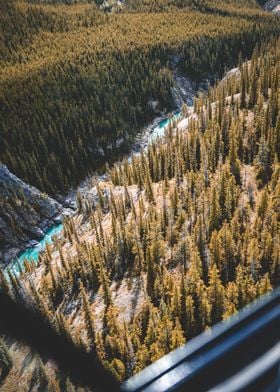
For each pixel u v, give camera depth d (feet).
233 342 13.51
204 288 236.84
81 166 507.30
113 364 194.39
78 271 294.66
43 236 420.36
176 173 383.24
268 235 234.17
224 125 425.28
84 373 168.66
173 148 440.86
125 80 655.76
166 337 200.75
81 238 359.66
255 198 301.43
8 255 396.16
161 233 291.38
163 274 255.50
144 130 594.24
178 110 640.17
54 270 320.09
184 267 257.14
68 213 447.42
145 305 234.79
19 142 515.09
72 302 278.05
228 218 284.20
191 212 300.40
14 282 273.75
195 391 12.53
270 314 14.33
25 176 471.62
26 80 628.69
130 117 595.47
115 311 244.83
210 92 599.98
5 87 604.08
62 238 383.24
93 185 481.05
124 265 283.38
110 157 536.42
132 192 398.21
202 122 481.87
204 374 12.76
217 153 389.39
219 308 214.07
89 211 405.18
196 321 214.90
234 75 606.55
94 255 293.02
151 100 634.02
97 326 241.55
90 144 536.42
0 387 173.06
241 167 349.20
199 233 261.65
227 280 237.86
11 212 417.69
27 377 175.22
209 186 343.26
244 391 12.70
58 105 581.53
